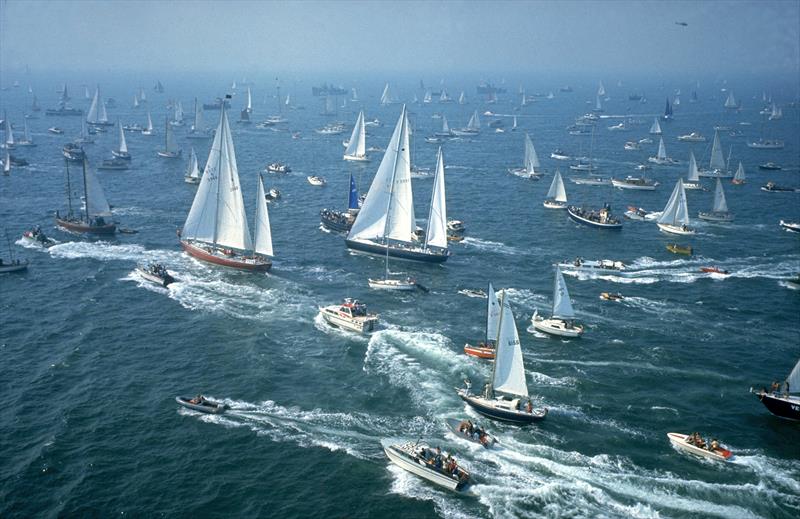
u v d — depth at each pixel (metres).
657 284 119.56
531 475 63.81
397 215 129.50
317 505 59.97
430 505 59.94
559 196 180.25
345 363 86.06
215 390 79.12
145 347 90.50
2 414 73.38
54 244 134.88
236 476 63.66
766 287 118.75
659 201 192.50
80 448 67.25
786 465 66.25
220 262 122.81
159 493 61.06
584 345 92.69
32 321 98.69
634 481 63.12
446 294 112.88
